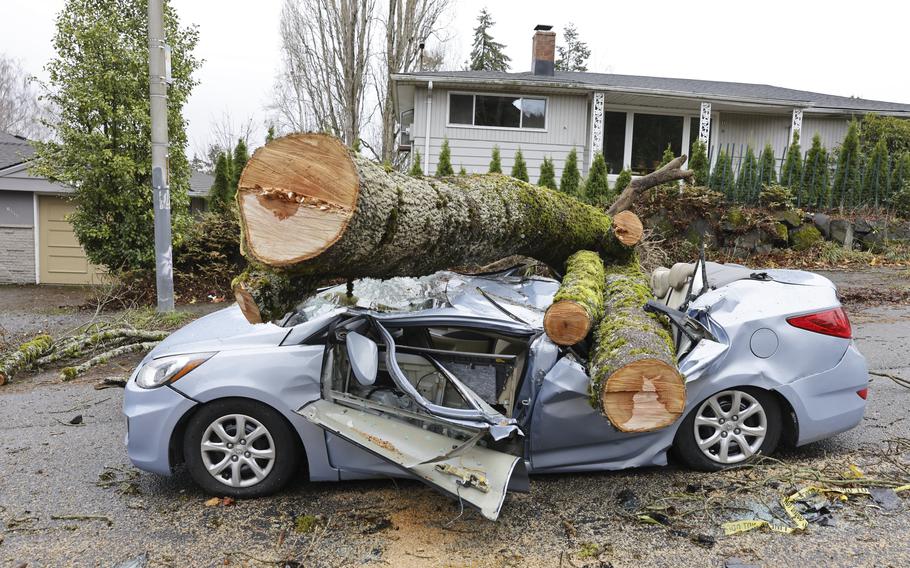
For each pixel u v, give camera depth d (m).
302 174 2.81
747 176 13.95
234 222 12.72
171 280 9.41
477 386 3.57
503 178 4.36
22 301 12.70
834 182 14.32
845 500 3.33
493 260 4.51
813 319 3.74
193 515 3.38
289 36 23.39
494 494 2.98
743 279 4.04
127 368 7.04
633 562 2.82
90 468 4.10
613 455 3.62
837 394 3.77
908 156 14.27
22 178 15.73
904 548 2.86
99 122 11.47
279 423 3.52
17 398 5.90
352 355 3.33
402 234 3.18
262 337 3.69
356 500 3.51
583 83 16.14
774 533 3.03
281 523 3.27
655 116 18.03
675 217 12.46
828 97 19.06
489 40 46.62
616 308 3.68
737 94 17.17
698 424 3.69
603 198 13.20
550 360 3.51
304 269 2.93
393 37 21.86
